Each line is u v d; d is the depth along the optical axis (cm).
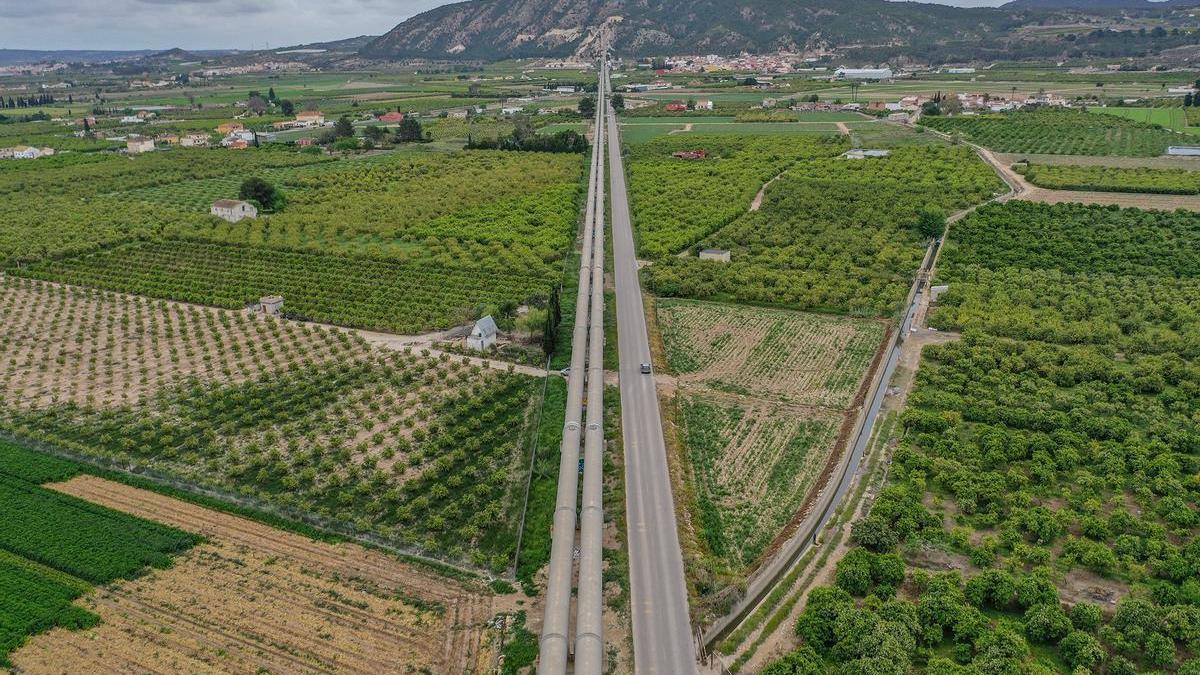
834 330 15500
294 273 18938
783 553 8912
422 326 15738
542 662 7006
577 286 18050
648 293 17788
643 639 7675
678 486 10288
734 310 16688
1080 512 9712
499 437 11744
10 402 12850
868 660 7181
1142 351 14125
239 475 10681
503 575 8744
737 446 11381
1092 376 13175
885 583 8444
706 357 14412
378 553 9094
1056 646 7719
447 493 10294
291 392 13188
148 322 16375
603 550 9062
